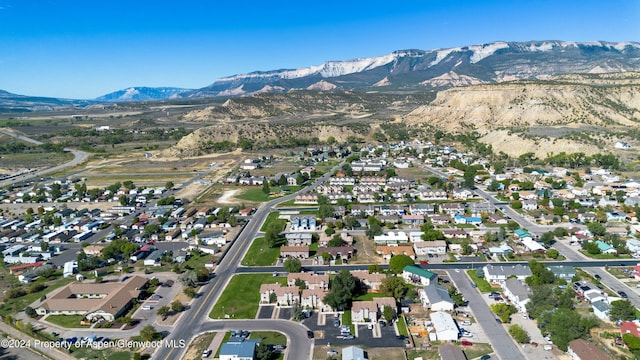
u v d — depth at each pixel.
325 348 108.50
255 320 122.44
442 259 163.50
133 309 130.50
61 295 135.88
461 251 169.75
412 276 144.75
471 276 148.50
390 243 180.50
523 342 108.31
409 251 166.88
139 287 140.38
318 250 172.38
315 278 139.62
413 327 117.38
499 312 121.12
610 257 160.00
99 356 107.06
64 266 162.50
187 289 136.75
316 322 121.12
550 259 159.88
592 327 109.25
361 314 121.06
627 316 114.62
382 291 136.88
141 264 166.38
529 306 121.19
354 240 186.75
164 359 105.44
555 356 103.06
